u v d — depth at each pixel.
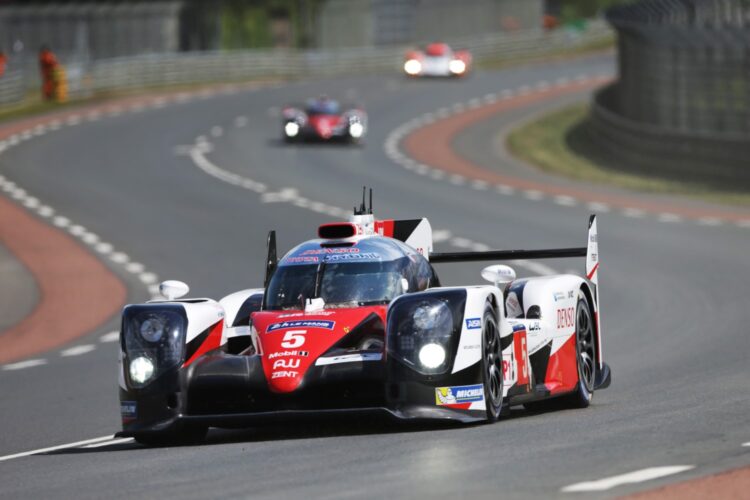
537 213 110.00
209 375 30.22
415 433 29.25
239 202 118.00
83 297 76.75
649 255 84.94
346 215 108.81
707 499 20.27
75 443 33.44
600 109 161.38
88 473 26.58
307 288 33.00
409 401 29.25
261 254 89.75
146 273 84.12
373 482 22.83
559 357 34.53
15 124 183.25
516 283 35.88
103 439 33.78
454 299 29.92
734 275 74.62
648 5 151.00
